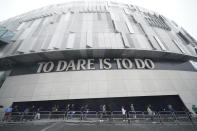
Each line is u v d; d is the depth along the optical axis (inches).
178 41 964.6
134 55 807.7
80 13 1045.8
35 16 1138.7
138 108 637.3
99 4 1192.8
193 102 646.5
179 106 650.8
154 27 1003.9
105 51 761.0
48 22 993.5
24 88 703.1
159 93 665.6
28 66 812.6
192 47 971.3
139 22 990.4
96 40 799.1
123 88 673.6
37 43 820.0
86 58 807.1
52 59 812.0
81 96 648.4
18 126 410.3
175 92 678.5
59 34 861.2
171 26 1139.9
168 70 780.6
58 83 701.3
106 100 657.0
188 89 700.0
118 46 766.5
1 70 829.8
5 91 705.0
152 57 836.0
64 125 412.2
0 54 800.9
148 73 741.9
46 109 641.6
